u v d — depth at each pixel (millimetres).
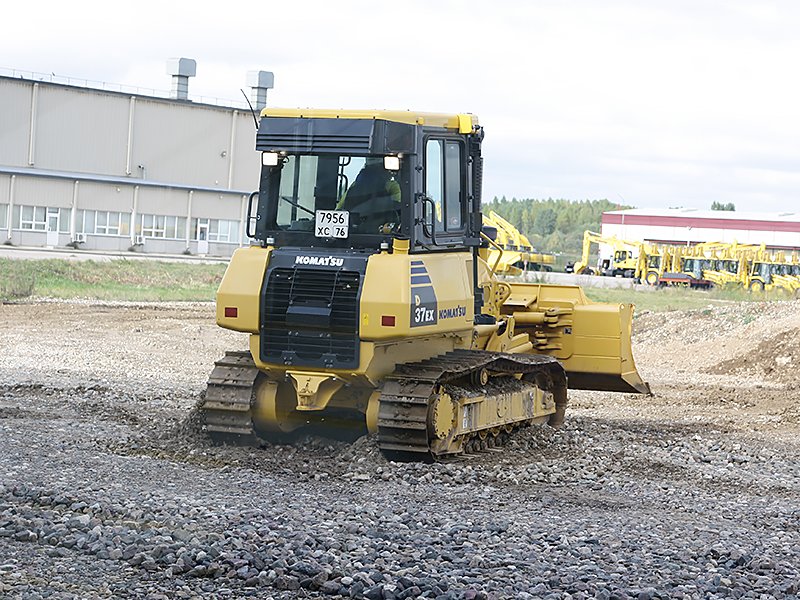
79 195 68938
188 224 74625
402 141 12625
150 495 10188
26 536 8406
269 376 13305
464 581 7945
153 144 73375
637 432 16906
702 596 7969
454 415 13062
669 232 102562
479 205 14117
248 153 78250
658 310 42469
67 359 23875
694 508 11703
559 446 14680
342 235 12844
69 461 11664
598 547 9297
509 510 10891
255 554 8164
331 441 13766
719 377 28078
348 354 12508
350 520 9758
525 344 16641
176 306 38812
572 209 199000
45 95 68250
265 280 12742
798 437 17797
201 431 13594
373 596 7523
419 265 12672
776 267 74312
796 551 9648
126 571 7789
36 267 46375
